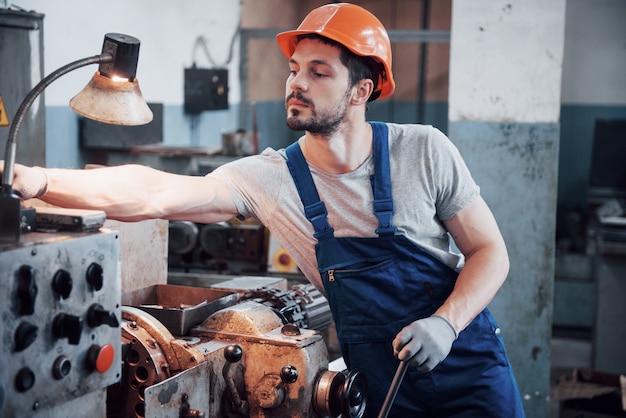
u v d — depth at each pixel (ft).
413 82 23.95
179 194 5.24
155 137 13.94
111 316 4.16
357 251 5.57
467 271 5.65
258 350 5.31
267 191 5.66
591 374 10.32
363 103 5.54
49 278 3.91
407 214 5.60
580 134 22.06
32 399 3.86
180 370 4.94
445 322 5.26
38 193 4.62
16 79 7.59
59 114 12.18
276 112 23.20
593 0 21.63
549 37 11.50
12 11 7.47
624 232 14.44
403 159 5.63
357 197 5.59
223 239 11.05
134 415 4.91
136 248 6.53
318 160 5.63
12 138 4.17
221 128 19.33
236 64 20.24
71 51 12.37
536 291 11.94
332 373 5.34
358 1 24.02
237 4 19.98
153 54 15.40
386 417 5.21
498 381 5.70
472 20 11.63
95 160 13.19
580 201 22.17
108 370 4.33
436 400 5.67
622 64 21.70
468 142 11.87
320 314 6.49
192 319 5.50
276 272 10.62
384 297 5.58
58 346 4.00
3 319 3.68
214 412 5.14
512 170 11.82
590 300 19.24
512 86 11.67
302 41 5.42
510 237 11.94
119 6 13.89
